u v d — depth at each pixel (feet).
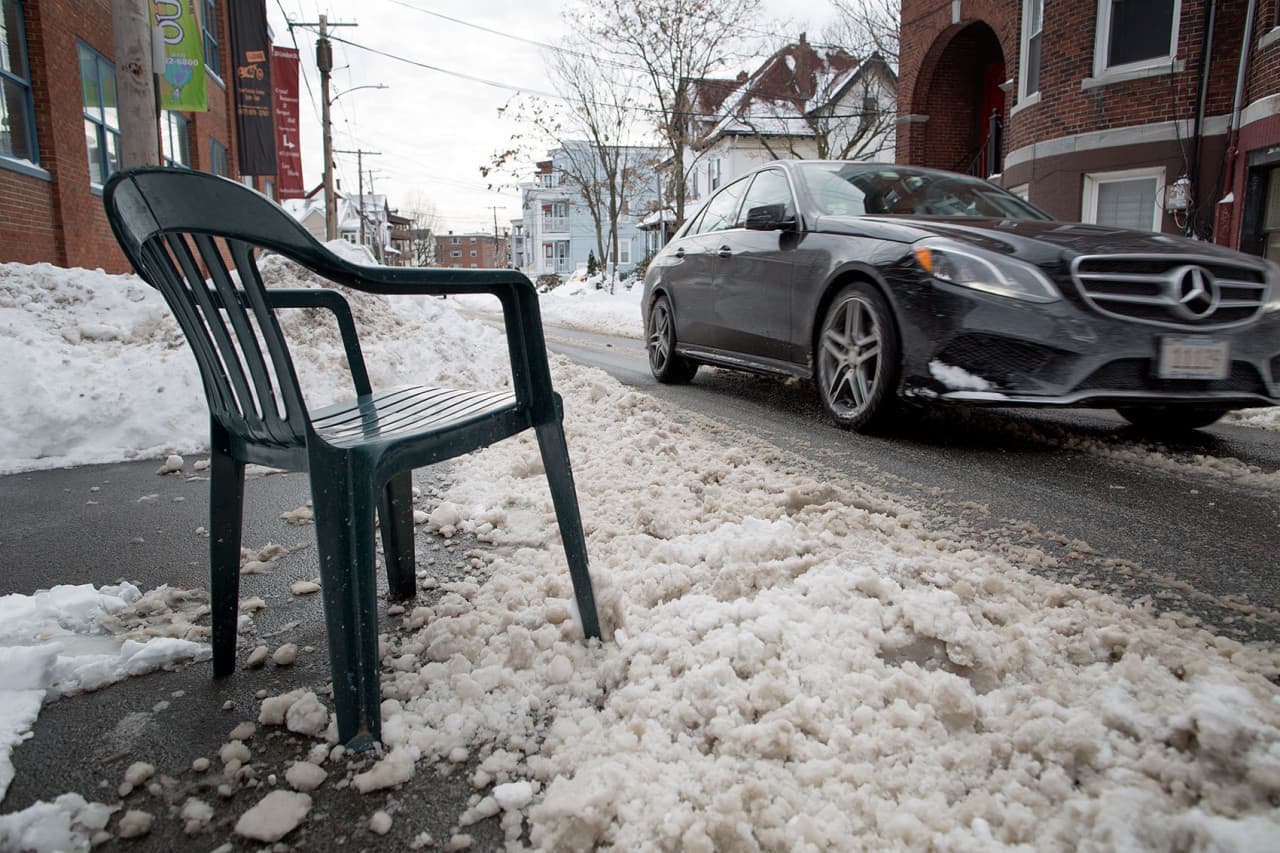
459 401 6.24
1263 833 3.71
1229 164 34.37
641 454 12.10
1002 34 46.39
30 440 12.97
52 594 7.04
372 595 4.76
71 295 16.62
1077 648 5.78
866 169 17.83
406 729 4.94
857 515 9.01
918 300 12.84
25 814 4.17
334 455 4.64
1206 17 34.53
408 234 349.20
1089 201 39.52
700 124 94.38
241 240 4.31
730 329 18.62
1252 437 14.58
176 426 14.06
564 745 4.77
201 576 7.89
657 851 3.88
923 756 4.57
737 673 5.48
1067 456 12.89
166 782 4.59
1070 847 3.84
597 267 125.29
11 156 28.84
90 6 34.65
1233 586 7.40
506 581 7.16
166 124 46.98
